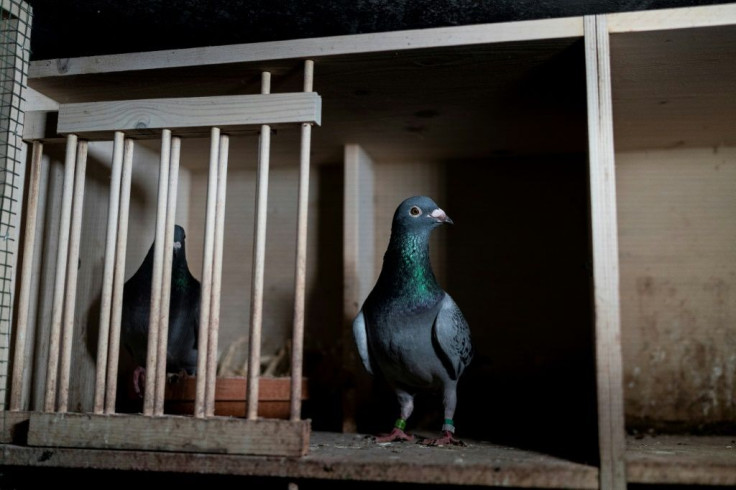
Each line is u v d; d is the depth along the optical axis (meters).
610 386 1.38
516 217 2.45
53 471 1.88
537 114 2.05
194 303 2.09
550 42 1.54
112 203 1.62
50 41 1.90
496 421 2.34
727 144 2.32
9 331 1.66
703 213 2.32
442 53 1.61
